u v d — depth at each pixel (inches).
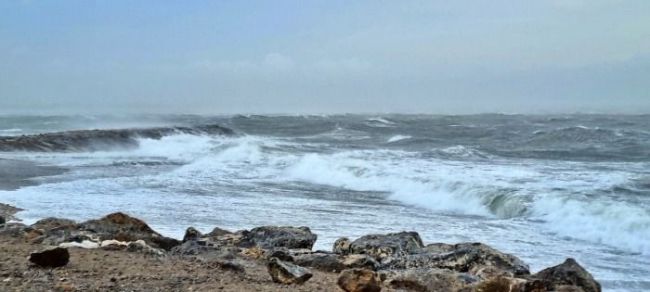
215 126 1734.7
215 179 812.0
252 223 526.0
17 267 273.1
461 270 324.8
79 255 315.3
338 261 327.6
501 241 470.3
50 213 550.9
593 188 647.1
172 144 1316.4
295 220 541.6
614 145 1198.9
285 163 957.8
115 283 252.2
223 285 257.8
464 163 920.9
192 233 406.0
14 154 1117.7
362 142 1453.0
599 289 291.7
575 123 1951.3
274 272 272.4
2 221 454.6
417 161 941.8
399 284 286.2
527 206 575.5
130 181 778.2
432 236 486.9
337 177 811.4
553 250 441.4
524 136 1471.5
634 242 456.4
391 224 531.8
